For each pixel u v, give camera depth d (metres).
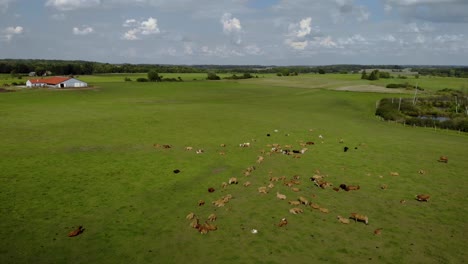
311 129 48.16
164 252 16.36
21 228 18.44
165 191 23.97
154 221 19.47
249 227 18.81
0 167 28.27
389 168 30.08
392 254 16.38
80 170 28.08
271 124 51.69
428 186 25.77
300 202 21.86
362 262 15.70
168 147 36.06
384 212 21.11
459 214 20.94
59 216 19.91
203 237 17.72
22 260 15.58
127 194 23.31
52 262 15.48
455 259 16.02
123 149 35.09
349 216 20.39
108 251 16.41
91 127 46.16
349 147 37.56
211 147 36.72
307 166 30.25
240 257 15.98
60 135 40.94
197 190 24.22
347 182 26.45
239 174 27.81
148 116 56.03
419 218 20.31
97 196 22.89
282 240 17.50
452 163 31.86
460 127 52.75
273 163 30.97
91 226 18.81
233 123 51.62
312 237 17.83
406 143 39.97
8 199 22.06
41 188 24.05
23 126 45.84
